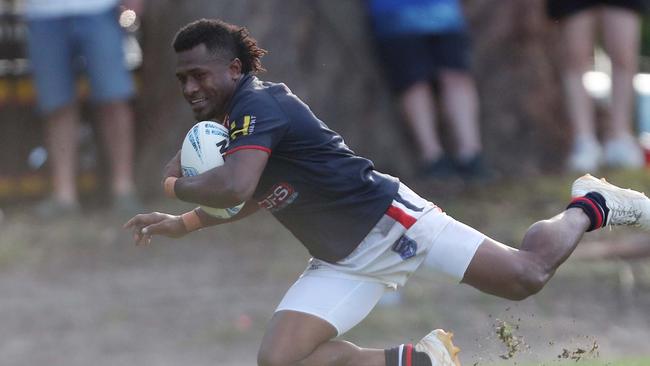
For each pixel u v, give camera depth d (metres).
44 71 36.78
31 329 29.11
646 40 59.47
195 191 16.36
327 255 17.31
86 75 38.09
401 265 17.31
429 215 17.41
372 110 39.25
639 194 18.45
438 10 37.75
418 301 30.56
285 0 38.91
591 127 39.41
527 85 40.56
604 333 28.77
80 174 40.19
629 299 31.11
